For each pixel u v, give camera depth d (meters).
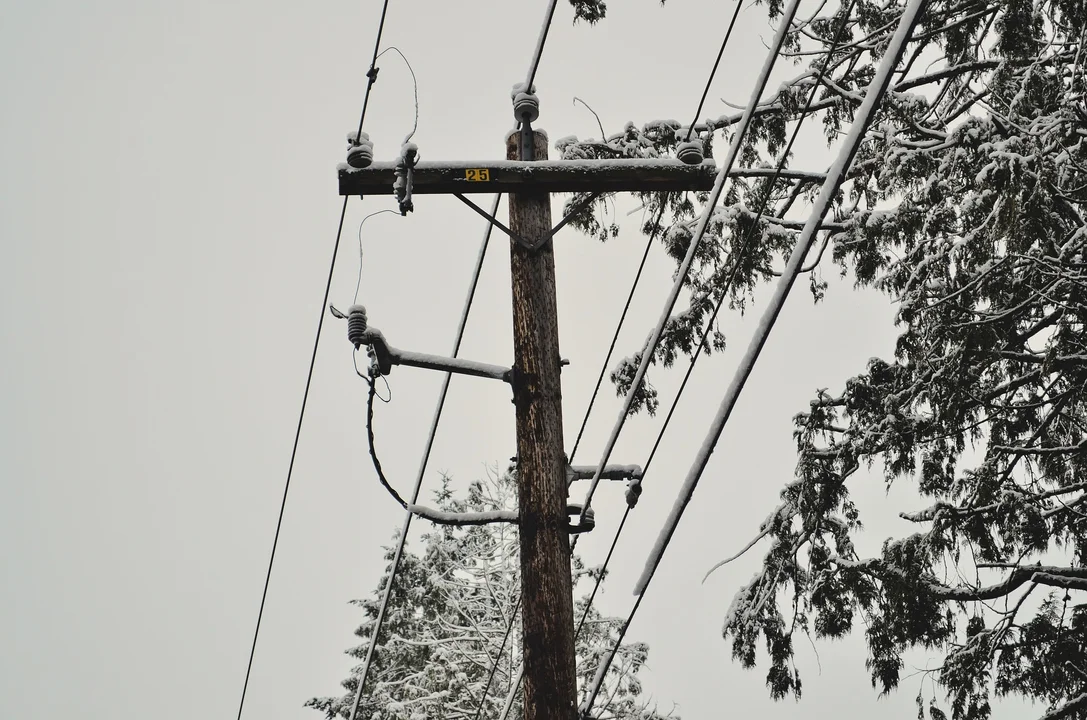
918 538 15.95
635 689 29.25
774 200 18.84
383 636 32.22
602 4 17.86
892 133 16.05
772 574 17.47
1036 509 15.48
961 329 14.93
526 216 10.30
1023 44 15.23
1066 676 15.59
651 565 8.58
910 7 6.00
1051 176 13.32
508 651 28.27
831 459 16.84
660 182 10.14
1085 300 14.38
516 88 10.65
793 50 19.27
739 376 7.26
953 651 16.30
